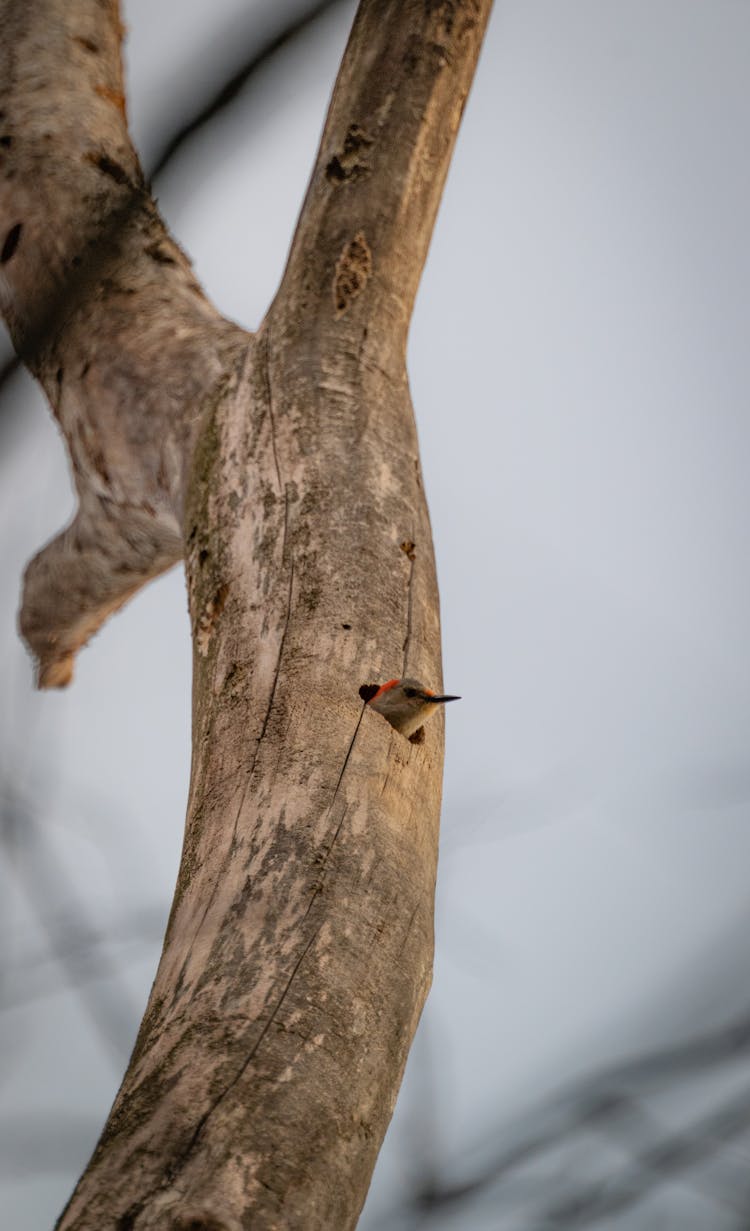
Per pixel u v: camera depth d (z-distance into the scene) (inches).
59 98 406.6
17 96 406.3
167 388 395.5
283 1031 369.7
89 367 398.3
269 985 370.9
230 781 378.0
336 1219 366.9
